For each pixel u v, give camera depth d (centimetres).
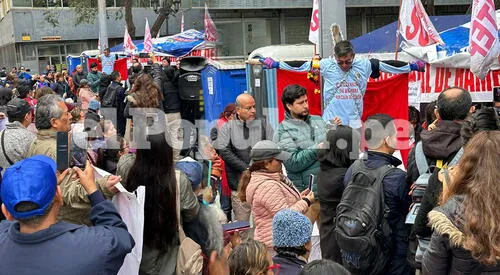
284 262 332
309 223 340
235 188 566
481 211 261
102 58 1984
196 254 319
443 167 340
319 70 633
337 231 397
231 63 1081
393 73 650
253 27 2989
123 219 305
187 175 351
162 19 2598
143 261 317
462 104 363
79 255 243
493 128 330
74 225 257
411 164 390
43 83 1916
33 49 3419
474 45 605
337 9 678
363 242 384
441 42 782
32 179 245
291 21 3091
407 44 836
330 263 263
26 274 239
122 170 339
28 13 3372
